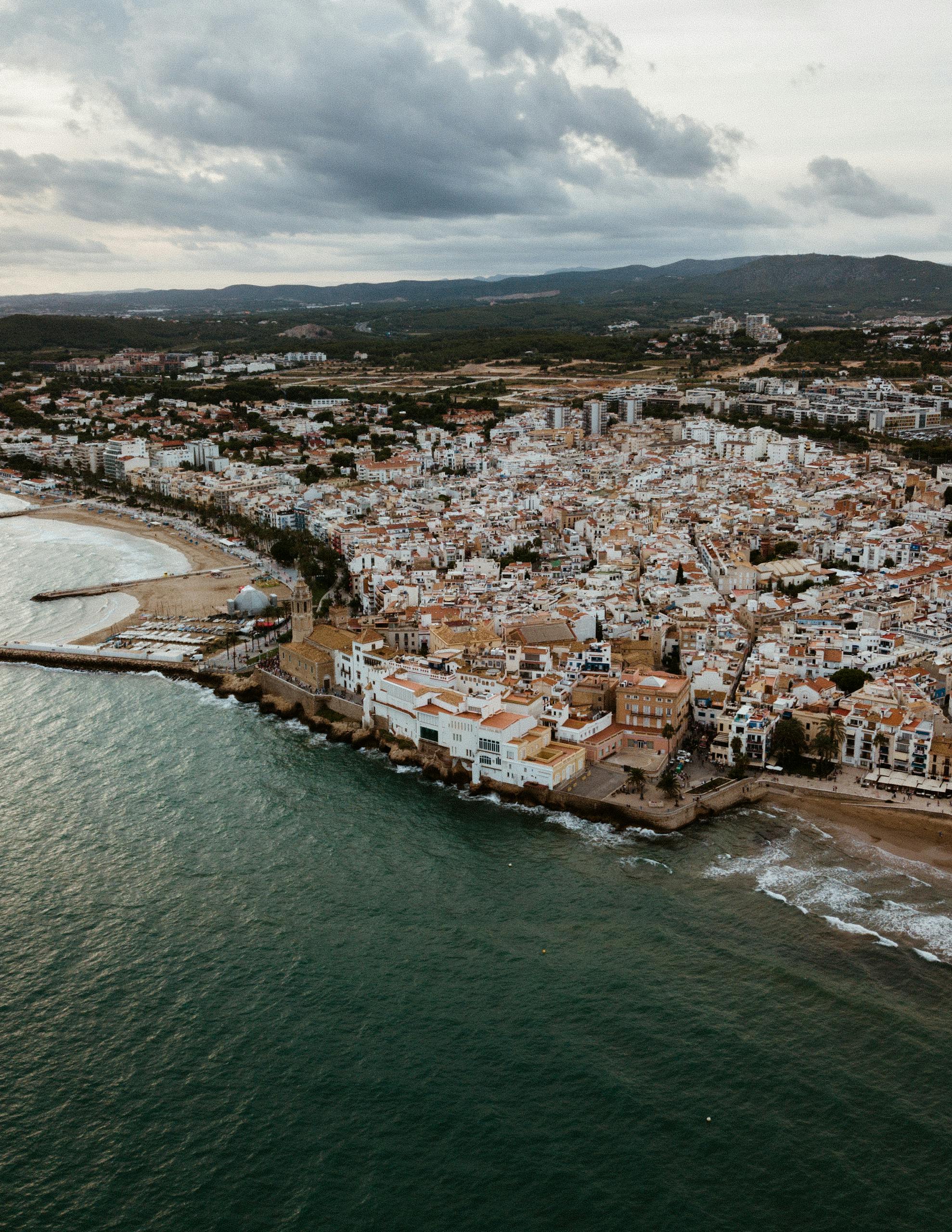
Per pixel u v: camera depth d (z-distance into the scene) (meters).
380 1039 165.12
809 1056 159.38
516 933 191.75
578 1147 144.25
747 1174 139.25
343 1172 140.88
